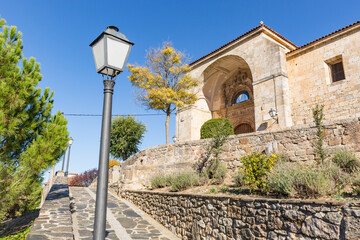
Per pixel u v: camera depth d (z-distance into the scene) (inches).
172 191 399.9
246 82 936.9
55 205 348.5
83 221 334.0
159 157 534.6
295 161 352.2
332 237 163.5
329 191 212.1
